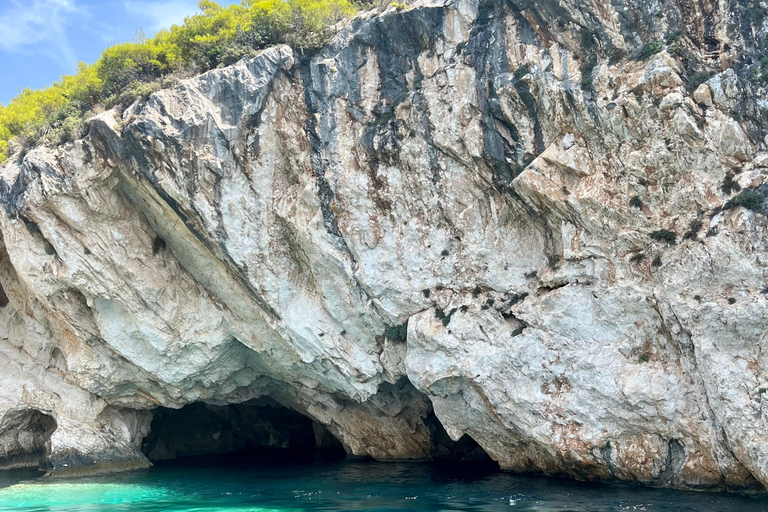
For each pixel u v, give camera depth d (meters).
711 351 15.26
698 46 16.81
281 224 21.28
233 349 23.62
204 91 21.14
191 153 20.62
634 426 16.86
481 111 18.89
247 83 21.00
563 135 17.73
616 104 16.72
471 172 19.44
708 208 15.83
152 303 22.66
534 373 18.19
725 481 15.75
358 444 26.36
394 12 20.27
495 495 17.02
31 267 22.67
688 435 16.11
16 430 27.16
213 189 20.86
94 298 22.97
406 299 20.20
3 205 22.58
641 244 16.73
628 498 15.61
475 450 25.09
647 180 16.58
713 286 15.46
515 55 18.58
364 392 21.95
